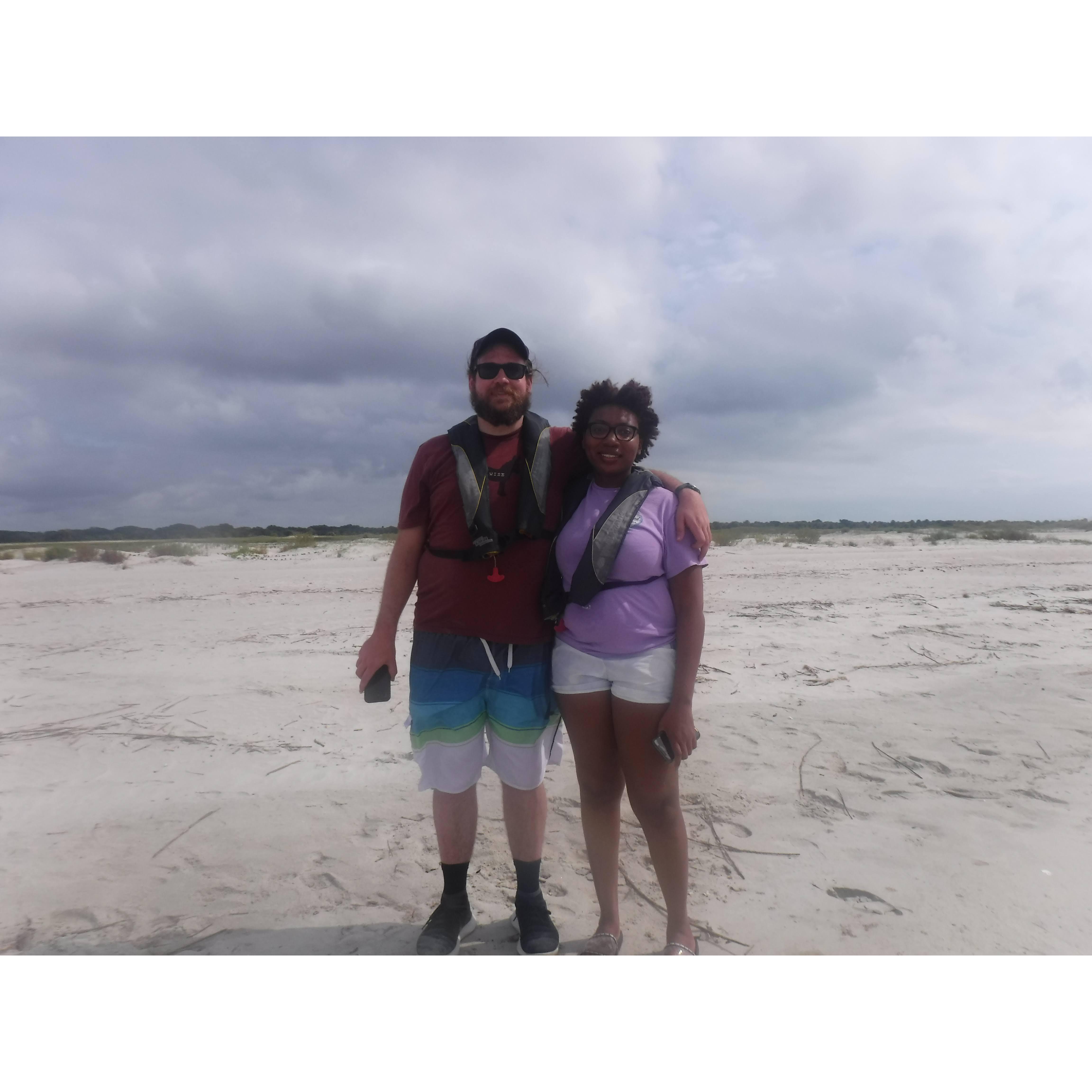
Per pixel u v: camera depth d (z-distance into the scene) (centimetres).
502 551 253
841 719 493
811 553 2042
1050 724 480
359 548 2219
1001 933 257
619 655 238
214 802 373
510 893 292
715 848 321
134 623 914
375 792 386
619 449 245
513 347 253
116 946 255
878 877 295
